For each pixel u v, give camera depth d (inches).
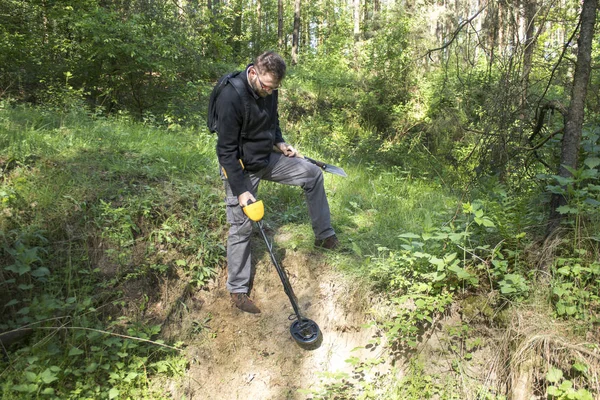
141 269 131.6
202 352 126.0
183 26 336.5
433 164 302.7
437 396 112.7
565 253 118.5
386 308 126.3
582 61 130.1
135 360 115.9
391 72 457.1
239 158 122.3
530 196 153.1
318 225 139.6
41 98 266.5
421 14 479.2
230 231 128.0
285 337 130.4
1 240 121.5
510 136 158.9
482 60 335.6
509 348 108.7
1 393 98.4
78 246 131.0
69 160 158.2
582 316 106.0
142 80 300.0
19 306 117.3
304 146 299.1
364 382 119.0
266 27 863.7
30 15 285.3
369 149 360.5
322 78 467.2
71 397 104.2
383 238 148.0
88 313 118.7
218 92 115.4
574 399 93.9
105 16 269.4
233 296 132.5
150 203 144.7
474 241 129.6
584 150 141.5
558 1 152.8
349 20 652.1
